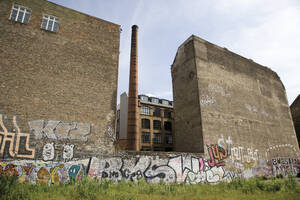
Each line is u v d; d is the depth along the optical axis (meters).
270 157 17.91
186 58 16.92
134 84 24.84
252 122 17.78
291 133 21.81
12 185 7.76
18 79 10.37
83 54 12.58
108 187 8.96
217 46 18.05
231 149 15.14
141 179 10.65
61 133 10.59
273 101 21.38
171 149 39.03
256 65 21.22
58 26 12.32
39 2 12.14
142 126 37.09
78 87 11.80
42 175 9.57
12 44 10.71
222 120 15.48
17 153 9.38
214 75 16.52
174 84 17.86
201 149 13.77
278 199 7.87
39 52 11.30
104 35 13.79
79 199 7.10
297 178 18.11
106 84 12.77
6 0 11.20
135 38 26.84
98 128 11.65
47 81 11.05
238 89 17.91
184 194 8.75
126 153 11.20
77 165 10.44
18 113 9.91
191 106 15.38
